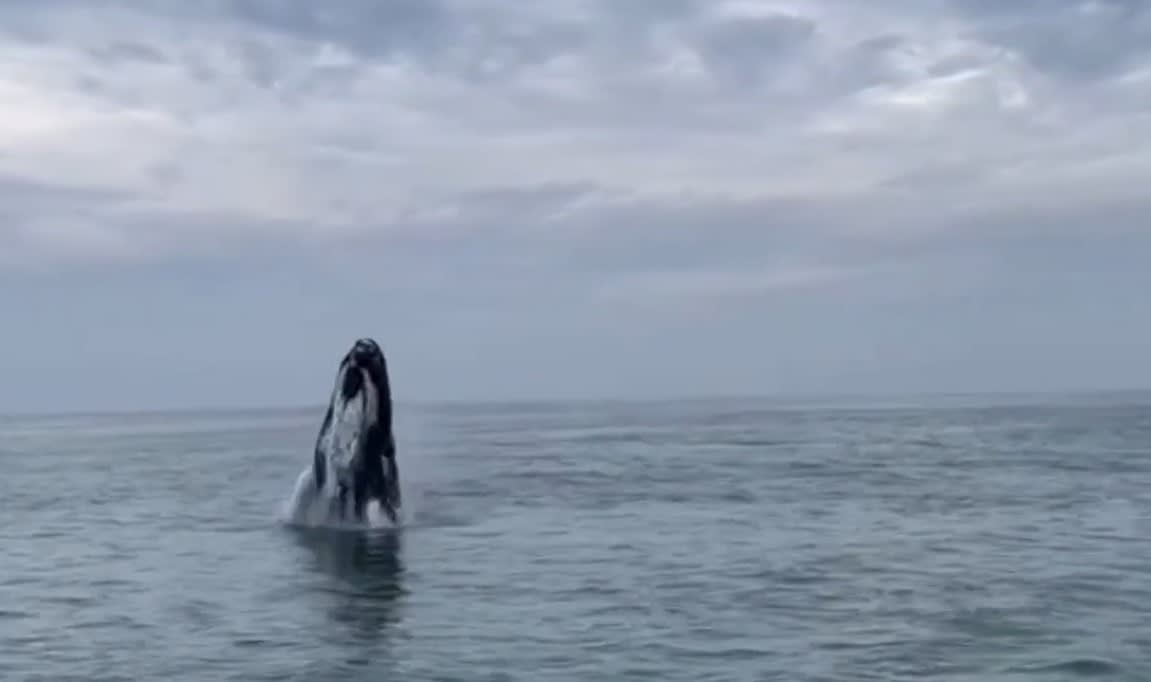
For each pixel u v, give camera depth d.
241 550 32.78
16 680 19.19
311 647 21.08
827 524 35.84
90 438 122.44
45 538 36.16
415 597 25.58
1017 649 20.16
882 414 137.00
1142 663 19.17
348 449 37.12
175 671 19.58
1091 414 122.44
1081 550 30.53
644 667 19.31
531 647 20.77
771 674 18.81
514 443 83.69
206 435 122.19
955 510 38.88
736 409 189.12
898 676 18.61
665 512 39.38
